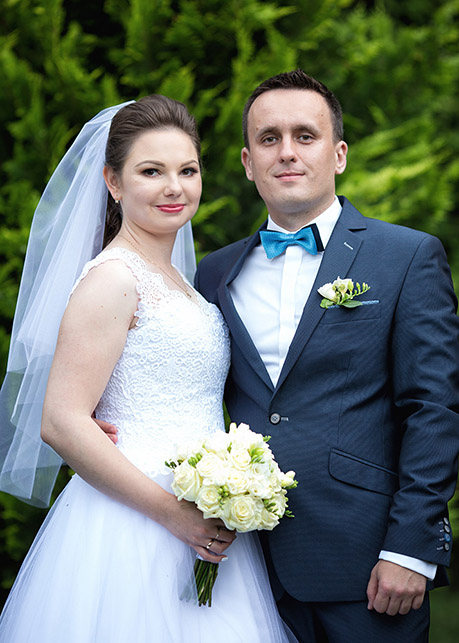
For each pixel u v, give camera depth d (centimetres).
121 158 227
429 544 208
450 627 482
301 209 244
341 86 486
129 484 204
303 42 445
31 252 248
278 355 238
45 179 396
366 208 413
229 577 218
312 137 240
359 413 226
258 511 196
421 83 495
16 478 240
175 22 412
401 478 218
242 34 409
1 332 378
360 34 475
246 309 247
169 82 393
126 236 234
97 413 226
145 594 200
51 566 210
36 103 388
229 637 206
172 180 224
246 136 258
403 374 224
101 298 210
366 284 232
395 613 210
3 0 402
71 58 411
